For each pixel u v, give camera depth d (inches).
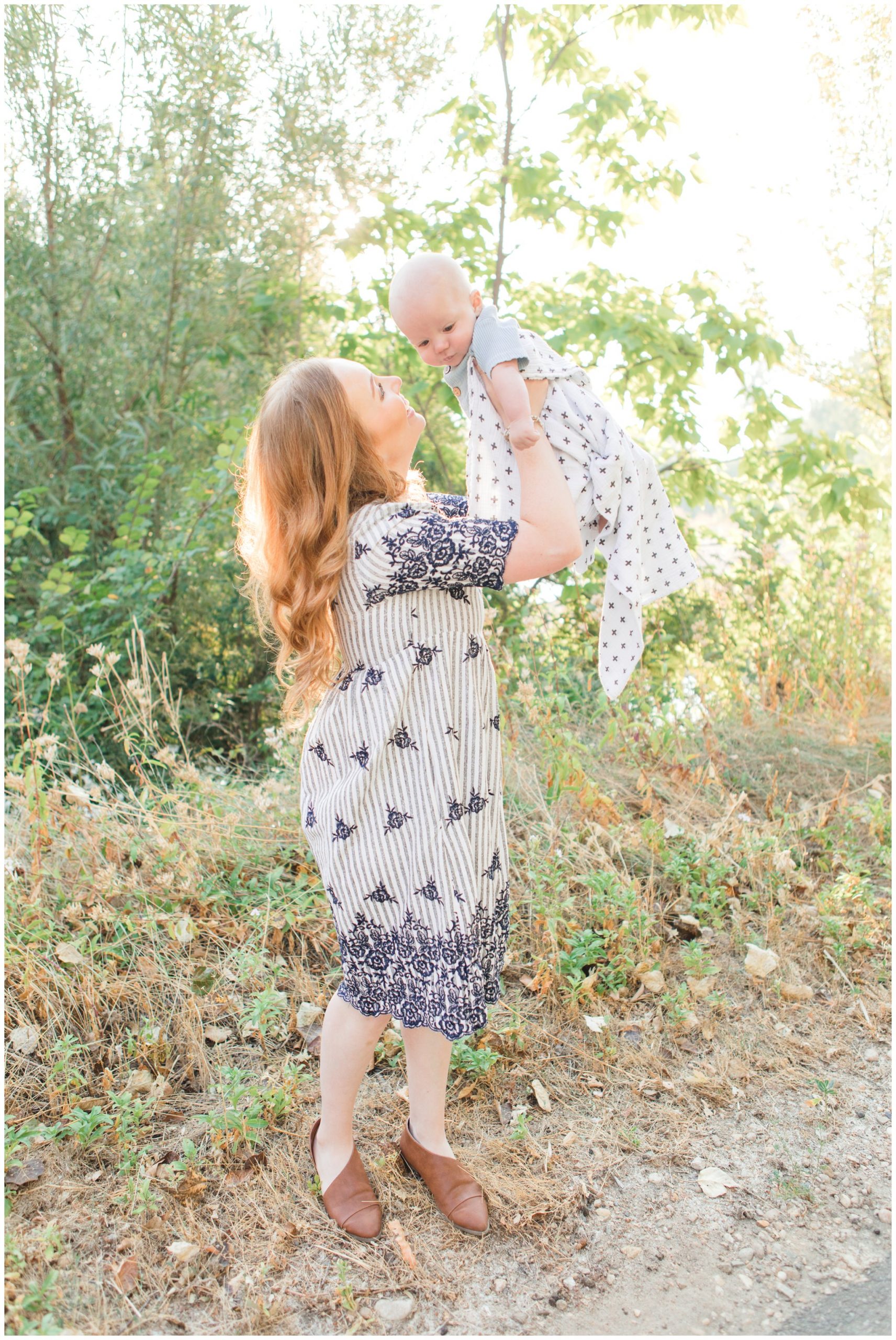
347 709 65.9
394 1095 83.6
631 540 73.5
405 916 65.0
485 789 67.0
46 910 95.9
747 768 145.8
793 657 176.6
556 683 151.9
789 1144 80.8
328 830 65.8
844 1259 69.1
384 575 62.8
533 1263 68.4
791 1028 95.7
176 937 93.3
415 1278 66.5
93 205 191.5
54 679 112.7
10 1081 79.7
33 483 195.3
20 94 181.8
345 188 202.5
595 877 107.0
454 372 75.2
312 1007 90.7
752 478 207.5
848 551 204.8
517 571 64.6
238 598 191.6
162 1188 71.9
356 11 192.1
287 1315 63.2
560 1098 85.0
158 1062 84.4
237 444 168.9
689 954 98.7
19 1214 68.7
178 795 115.3
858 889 112.8
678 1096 86.0
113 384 203.3
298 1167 75.4
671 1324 63.6
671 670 179.8
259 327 211.5
